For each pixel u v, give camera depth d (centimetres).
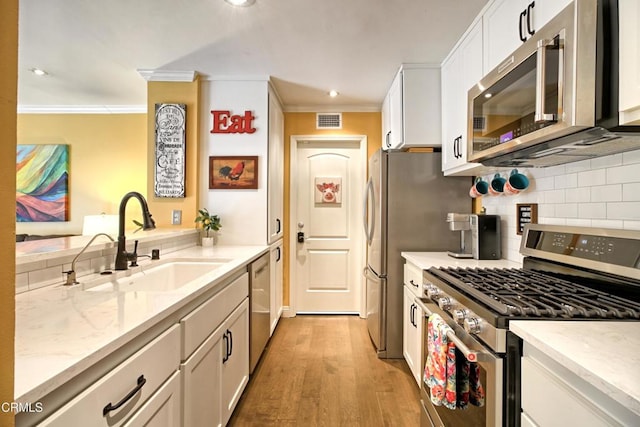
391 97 290
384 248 252
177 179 262
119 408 79
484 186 223
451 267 169
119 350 81
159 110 262
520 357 89
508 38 153
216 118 270
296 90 304
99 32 203
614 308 96
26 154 361
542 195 168
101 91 308
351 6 178
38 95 320
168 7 178
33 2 173
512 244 196
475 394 108
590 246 127
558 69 101
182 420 114
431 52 230
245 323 200
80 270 142
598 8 92
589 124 94
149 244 203
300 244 364
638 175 116
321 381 222
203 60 242
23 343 73
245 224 273
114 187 362
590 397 64
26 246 140
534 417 81
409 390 211
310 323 336
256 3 175
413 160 251
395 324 253
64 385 65
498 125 138
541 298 107
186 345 116
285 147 353
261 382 220
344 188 363
